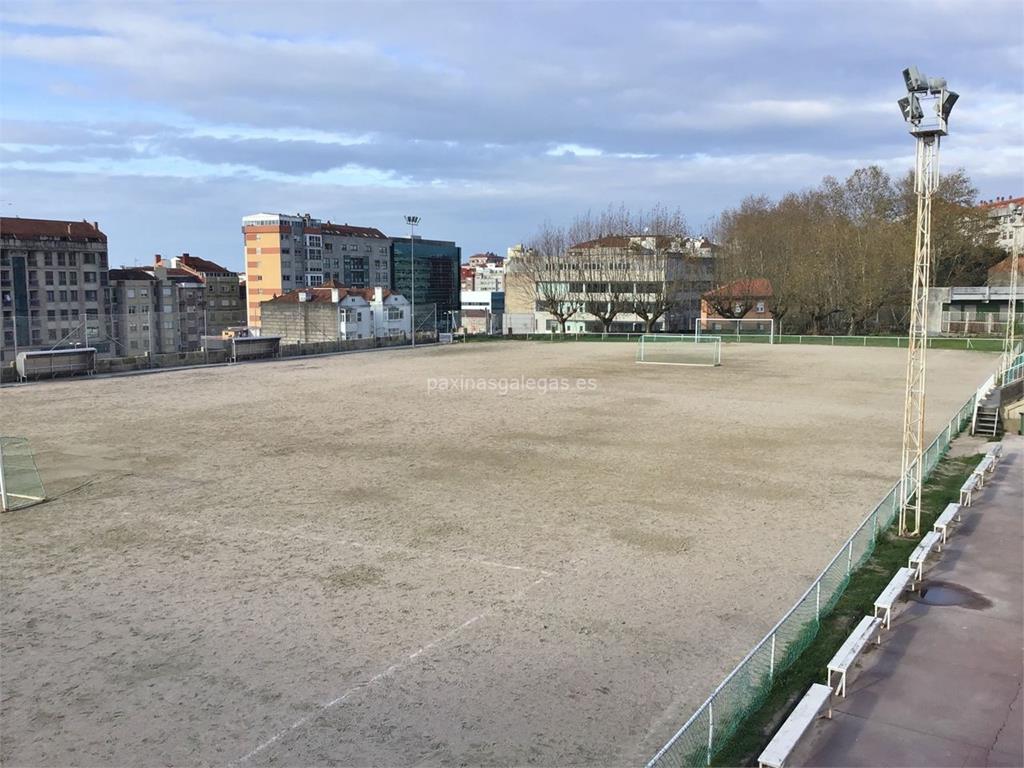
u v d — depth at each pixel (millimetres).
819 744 8172
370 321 82250
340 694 8992
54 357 37594
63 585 12195
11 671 9492
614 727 8344
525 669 9578
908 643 10555
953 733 8367
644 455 21547
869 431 25062
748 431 25062
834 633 10867
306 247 113062
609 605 11469
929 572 13148
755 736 8375
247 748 7941
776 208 92688
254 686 9164
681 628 10719
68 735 8148
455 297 122250
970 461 21078
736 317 75688
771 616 11117
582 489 17969
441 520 15594
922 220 14961
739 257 74375
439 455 21516
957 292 68812
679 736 7027
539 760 7758
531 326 87750
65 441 23188
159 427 25531
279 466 20141
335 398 32312
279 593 11883
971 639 10664
